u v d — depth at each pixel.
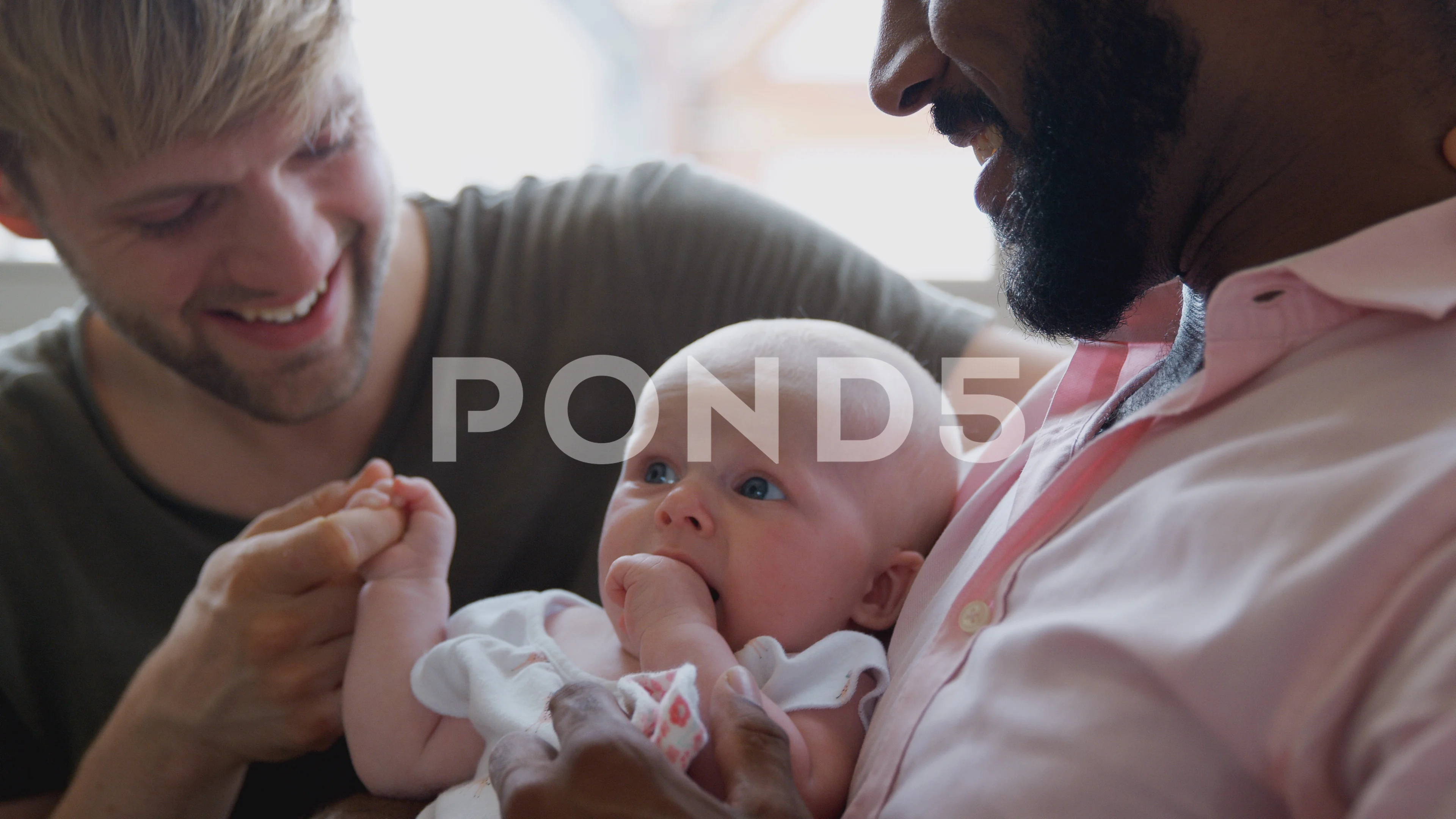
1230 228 0.66
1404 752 0.40
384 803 0.88
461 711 0.87
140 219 0.90
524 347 1.28
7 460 1.09
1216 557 0.51
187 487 1.15
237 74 0.82
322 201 0.98
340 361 1.06
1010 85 0.71
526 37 2.35
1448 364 0.51
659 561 0.82
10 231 1.02
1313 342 0.59
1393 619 0.44
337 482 1.17
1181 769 0.48
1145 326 0.88
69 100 0.81
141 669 1.00
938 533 0.95
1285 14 0.60
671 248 1.31
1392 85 0.59
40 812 1.11
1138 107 0.65
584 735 0.59
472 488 1.23
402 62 2.27
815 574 0.85
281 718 0.91
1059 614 0.58
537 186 1.42
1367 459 0.49
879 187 2.44
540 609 0.95
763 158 2.51
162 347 1.01
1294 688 0.46
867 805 0.62
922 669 0.66
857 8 2.42
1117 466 0.65
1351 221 0.61
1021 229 0.73
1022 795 0.52
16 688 1.08
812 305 1.26
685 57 2.49
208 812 1.01
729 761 0.61
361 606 0.93
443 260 1.27
